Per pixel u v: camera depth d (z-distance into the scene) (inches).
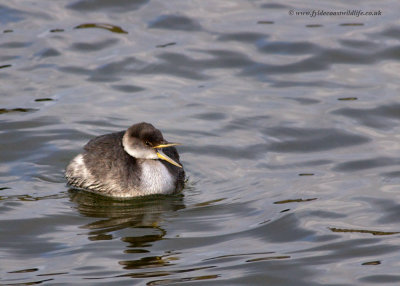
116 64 730.8
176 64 736.3
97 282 404.2
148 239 460.8
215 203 516.1
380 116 648.4
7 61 724.0
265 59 746.8
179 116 645.9
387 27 792.9
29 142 594.2
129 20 808.9
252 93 689.0
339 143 608.4
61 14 815.1
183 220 490.9
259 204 510.3
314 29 794.8
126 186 534.3
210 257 435.5
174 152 569.3
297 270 420.2
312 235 464.1
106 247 448.5
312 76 719.1
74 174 542.0
